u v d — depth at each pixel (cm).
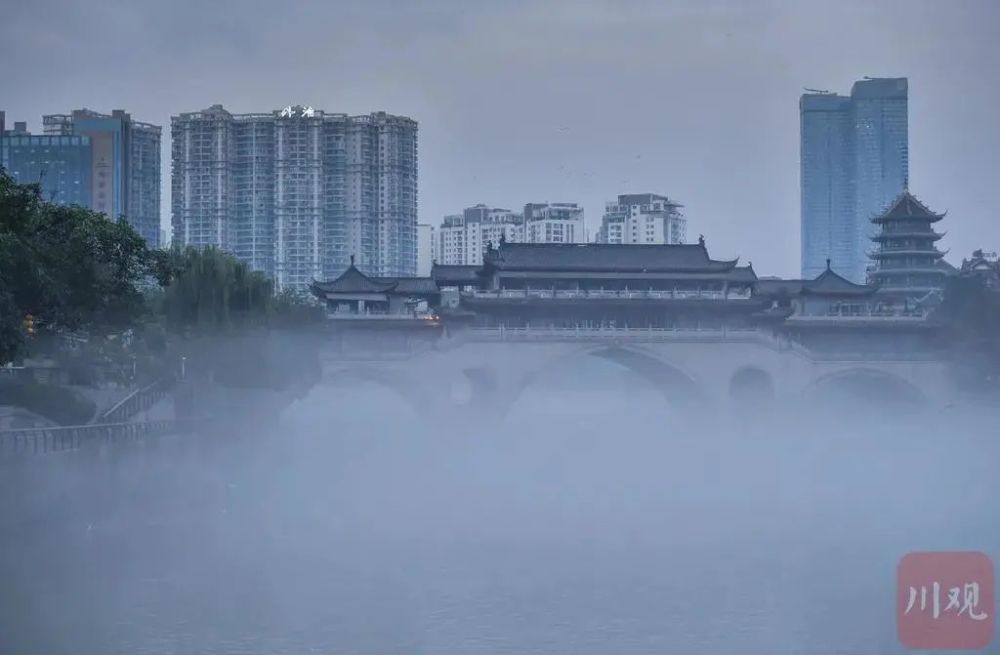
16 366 18088
